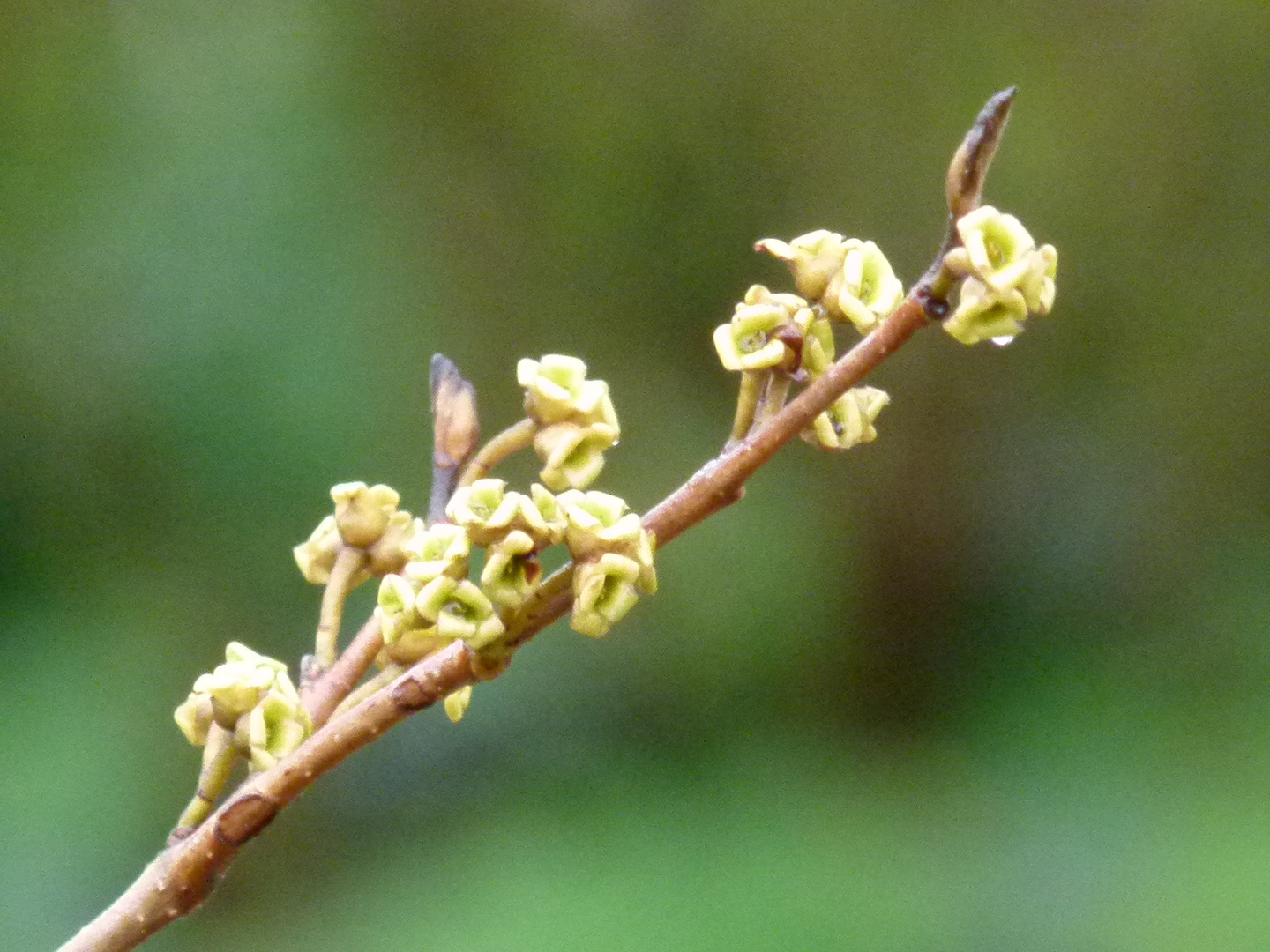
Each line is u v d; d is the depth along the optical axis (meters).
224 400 1.31
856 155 1.51
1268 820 1.14
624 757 1.29
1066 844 1.17
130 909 0.29
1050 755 1.29
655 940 1.07
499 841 1.19
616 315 1.48
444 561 0.28
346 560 0.31
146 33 1.39
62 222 1.34
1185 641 1.39
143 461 1.31
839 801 1.25
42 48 1.37
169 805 1.17
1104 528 1.47
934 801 1.25
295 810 1.20
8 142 1.35
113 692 1.21
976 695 1.41
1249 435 1.46
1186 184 1.50
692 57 1.52
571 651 1.33
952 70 1.51
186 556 1.29
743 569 1.43
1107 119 1.50
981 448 1.52
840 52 1.52
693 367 1.49
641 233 1.50
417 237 1.42
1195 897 1.08
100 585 1.27
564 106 1.49
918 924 1.09
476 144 1.46
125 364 1.32
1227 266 1.49
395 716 0.29
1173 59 1.50
